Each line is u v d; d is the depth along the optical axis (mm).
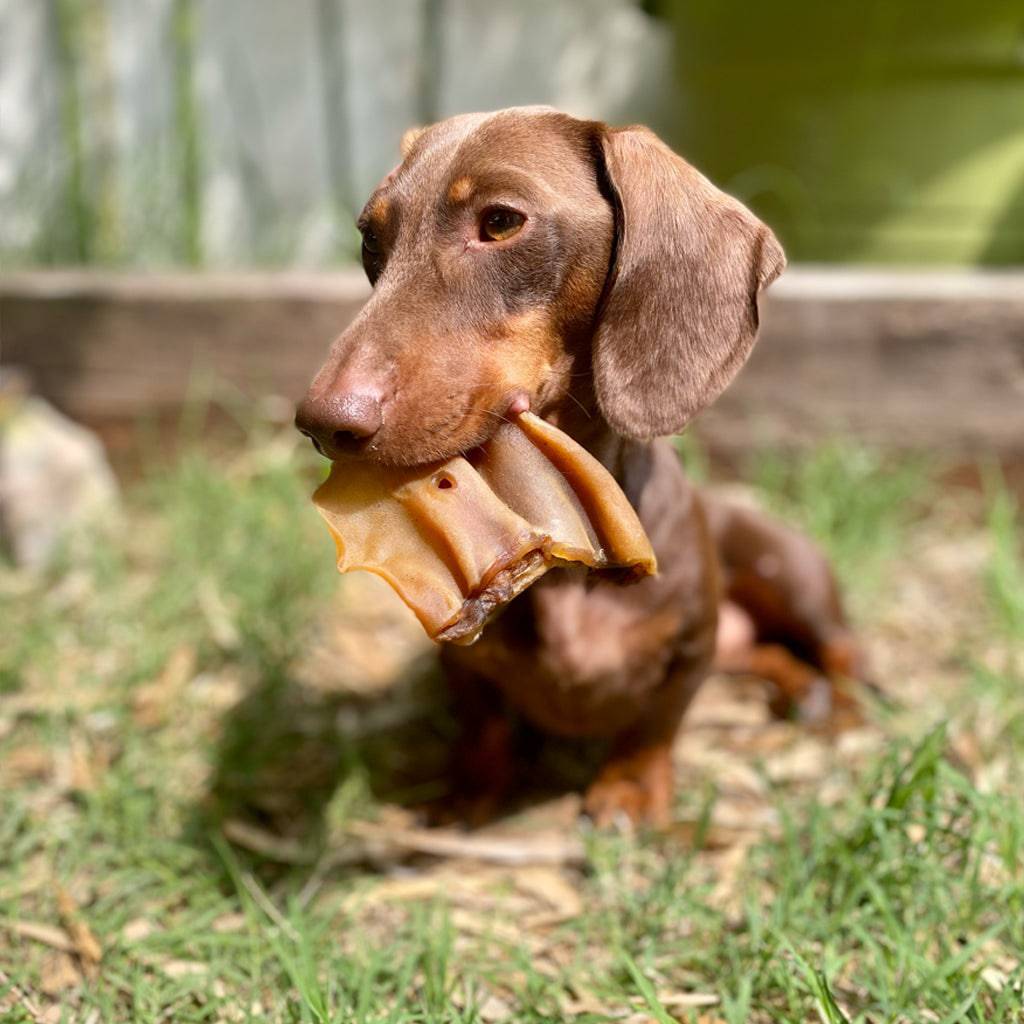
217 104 1310
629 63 1336
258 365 956
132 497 962
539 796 622
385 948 489
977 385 895
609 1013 454
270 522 857
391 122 1351
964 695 681
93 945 483
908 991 433
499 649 530
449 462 411
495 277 425
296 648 739
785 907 485
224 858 533
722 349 435
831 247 1008
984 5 904
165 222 1199
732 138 987
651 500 519
